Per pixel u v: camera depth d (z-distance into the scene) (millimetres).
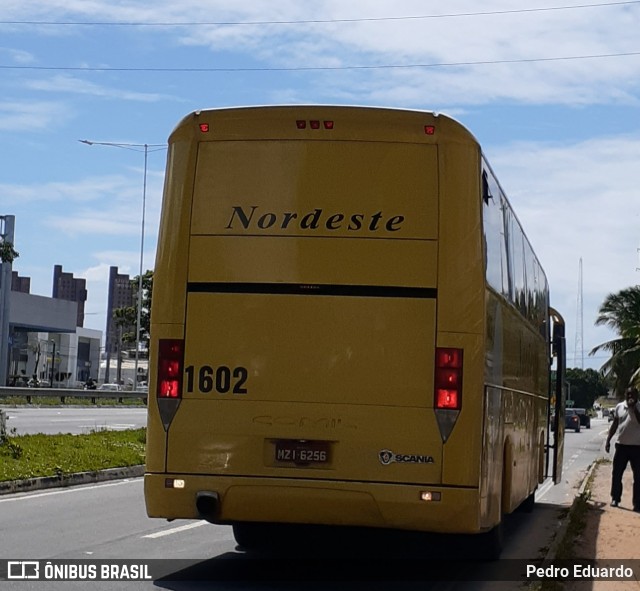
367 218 8945
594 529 14023
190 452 8938
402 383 8789
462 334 8797
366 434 8758
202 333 9008
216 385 8953
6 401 46312
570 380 123750
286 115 9078
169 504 8945
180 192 9164
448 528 8688
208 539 11961
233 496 8852
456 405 8727
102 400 55281
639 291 53062
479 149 9047
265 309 8953
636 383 43375
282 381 8875
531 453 14820
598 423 104688
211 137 9180
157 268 9164
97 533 12062
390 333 8828
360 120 9016
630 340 52562
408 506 8680
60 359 105750
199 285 9047
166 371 9023
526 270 13617
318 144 9047
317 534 12797
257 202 9055
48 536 11633
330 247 8945
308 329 8891
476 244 8906
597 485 22516
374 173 8984
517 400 12234
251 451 8859
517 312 12164
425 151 8977
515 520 15961
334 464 8773
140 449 22703
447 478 8688
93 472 18484
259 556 10898
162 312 9094
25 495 15664
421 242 8898
